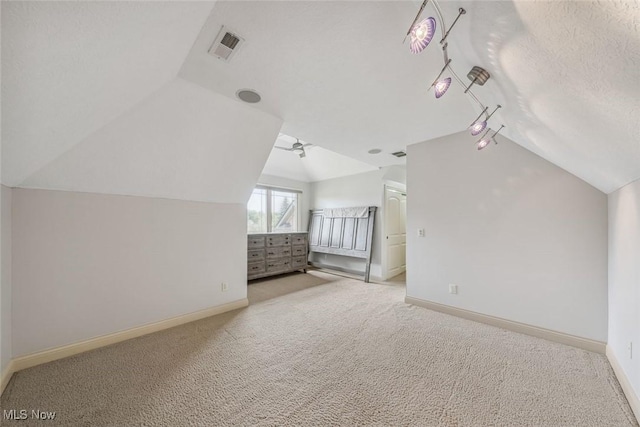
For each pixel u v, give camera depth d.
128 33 1.11
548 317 2.31
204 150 2.45
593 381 1.69
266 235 4.73
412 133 2.93
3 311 1.68
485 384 1.67
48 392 1.59
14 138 1.34
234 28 1.38
